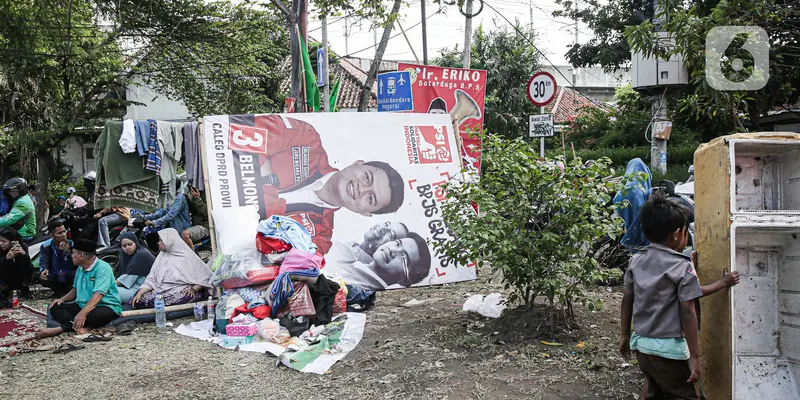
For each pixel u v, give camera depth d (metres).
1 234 8.20
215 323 6.27
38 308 8.04
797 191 3.77
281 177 7.90
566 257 5.26
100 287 6.53
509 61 25.05
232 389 4.73
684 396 3.49
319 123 8.23
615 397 4.12
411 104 9.59
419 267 8.25
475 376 4.63
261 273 6.31
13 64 16.03
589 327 5.55
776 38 7.79
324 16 11.22
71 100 17.31
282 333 5.91
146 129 7.54
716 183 3.70
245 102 19.56
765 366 3.87
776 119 17.11
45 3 15.61
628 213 7.25
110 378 5.07
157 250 9.11
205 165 7.61
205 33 18.00
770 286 3.94
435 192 8.52
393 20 10.77
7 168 21.81
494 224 5.30
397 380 4.68
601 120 25.11
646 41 7.24
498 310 6.10
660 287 3.47
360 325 6.20
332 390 4.60
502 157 5.48
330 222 7.99
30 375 5.20
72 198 12.77
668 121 15.76
